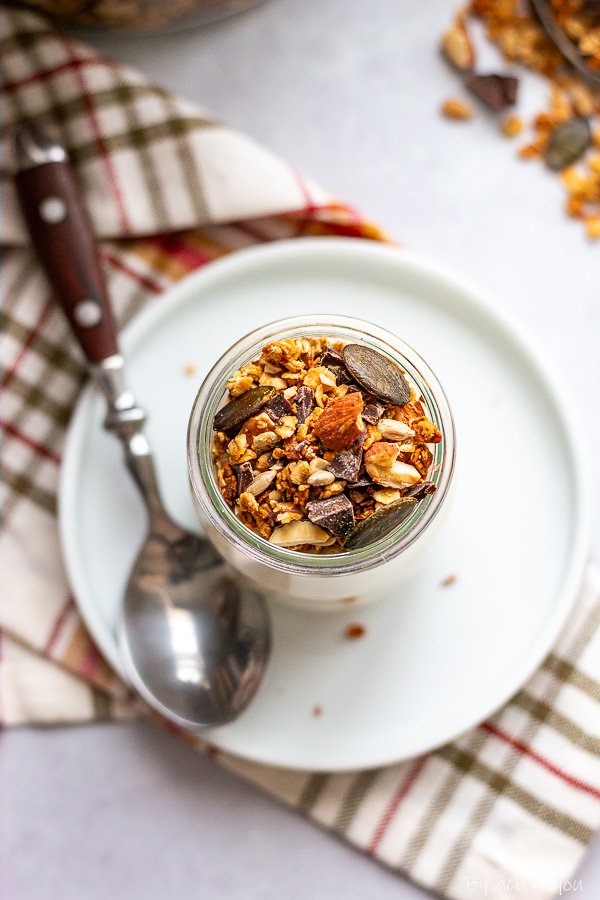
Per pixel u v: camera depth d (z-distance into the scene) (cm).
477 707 37
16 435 40
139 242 41
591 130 42
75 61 40
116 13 41
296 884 39
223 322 39
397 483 31
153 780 40
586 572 39
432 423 32
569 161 42
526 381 39
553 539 38
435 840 38
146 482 37
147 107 40
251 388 32
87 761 40
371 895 39
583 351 41
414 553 33
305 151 42
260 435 31
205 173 40
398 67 43
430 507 32
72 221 38
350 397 31
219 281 39
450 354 39
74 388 40
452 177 42
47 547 40
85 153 40
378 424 31
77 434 39
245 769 39
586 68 42
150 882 40
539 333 41
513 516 38
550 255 42
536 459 38
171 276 41
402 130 42
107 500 39
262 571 33
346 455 31
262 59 43
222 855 40
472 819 38
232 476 32
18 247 41
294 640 38
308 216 40
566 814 38
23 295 41
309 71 43
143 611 37
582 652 38
